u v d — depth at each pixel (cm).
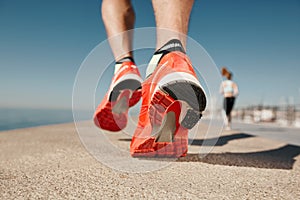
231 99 721
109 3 214
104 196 131
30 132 480
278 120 1277
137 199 129
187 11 169
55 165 193
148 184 151
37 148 275
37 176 165
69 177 162
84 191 138
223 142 378
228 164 205
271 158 245
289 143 396
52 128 589
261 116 1397
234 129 754
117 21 213
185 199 130
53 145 296
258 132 641
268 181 165
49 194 133
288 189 150
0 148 284
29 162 206
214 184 155
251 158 238
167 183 153
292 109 1159
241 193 142
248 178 170
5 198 128
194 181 159
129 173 169
